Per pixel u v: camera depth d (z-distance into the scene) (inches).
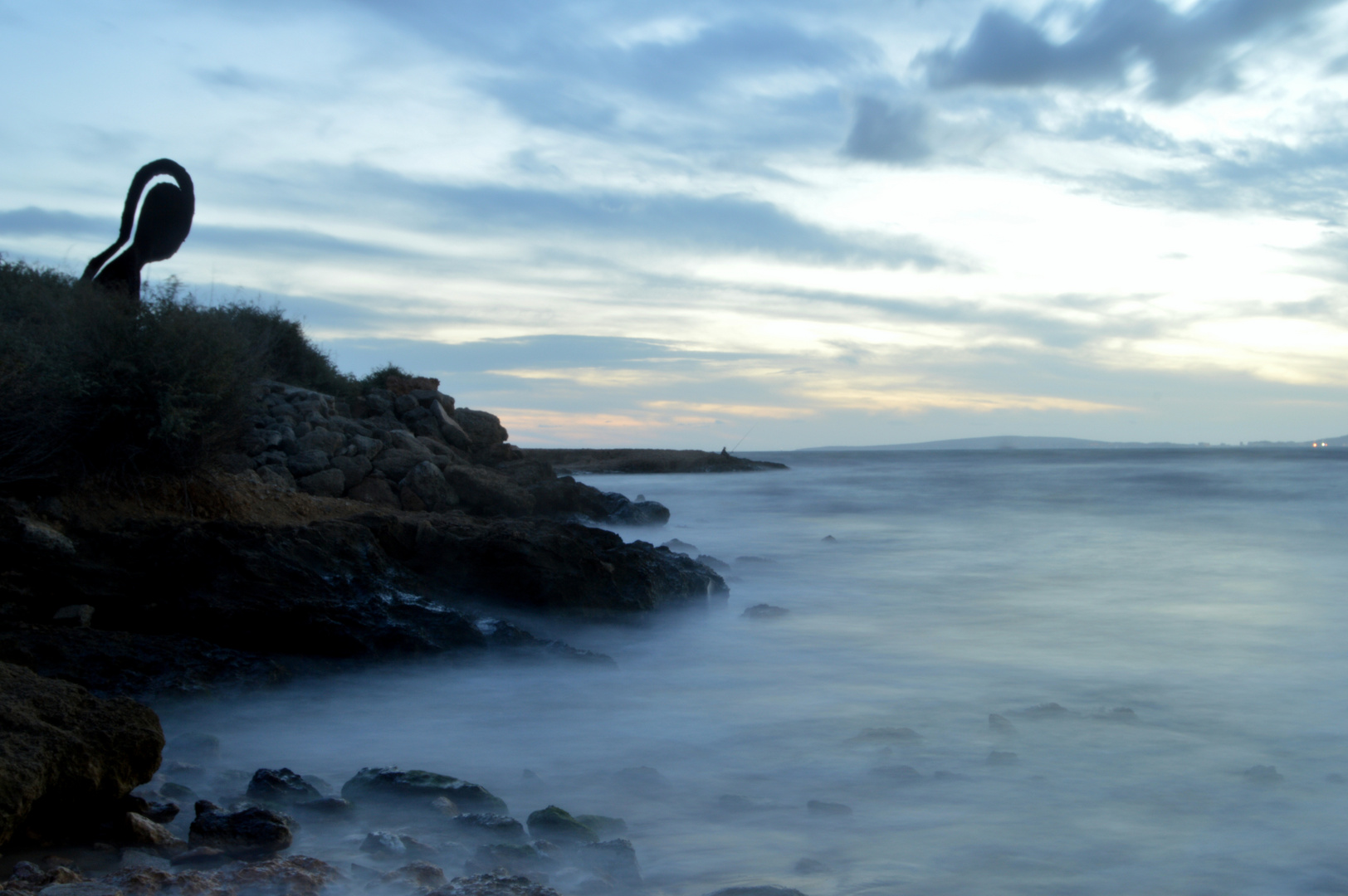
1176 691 303.9
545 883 159.8
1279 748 241.1
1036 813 195.3
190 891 145.1
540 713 283.6
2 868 162.6
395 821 191.9
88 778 179.0
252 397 482.0
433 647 336.2
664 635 407.2
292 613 329.7
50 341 406.3
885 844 179.9
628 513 794.2
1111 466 2743.6
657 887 161.6
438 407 807.1
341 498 563.8
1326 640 389.7
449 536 414.0
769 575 594.2
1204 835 183.0
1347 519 989.2
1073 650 370.9
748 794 211.0
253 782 206.5
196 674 293.6
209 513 414.9
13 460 360.2
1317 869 167.3
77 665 283.4
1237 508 1150.3
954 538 813.9
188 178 615.5
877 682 320.5
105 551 340.8
